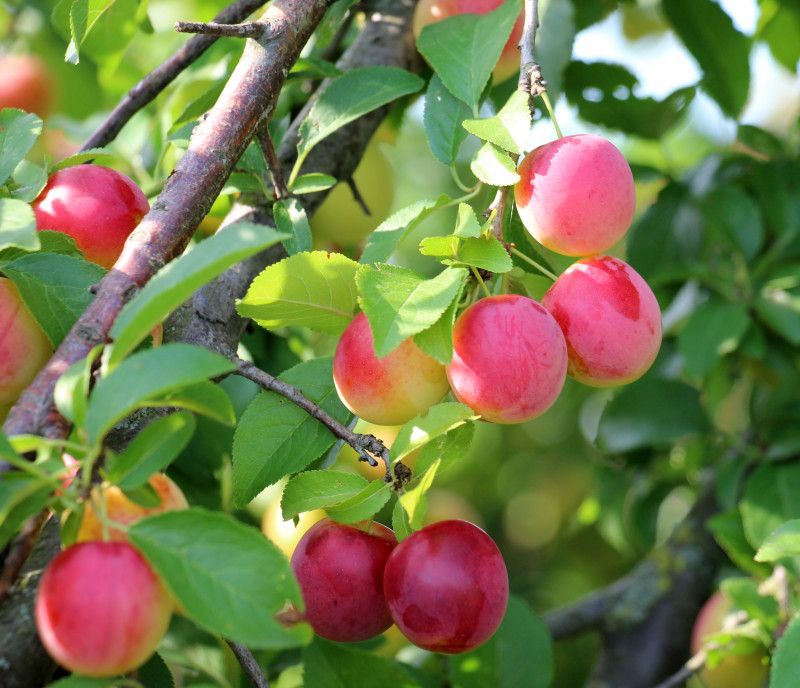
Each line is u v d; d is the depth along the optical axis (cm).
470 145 95
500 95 83
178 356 60
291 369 70
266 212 74
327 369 70
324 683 74
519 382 65
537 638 79
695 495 108
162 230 65
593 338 67
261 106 68
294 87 82
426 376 67
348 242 85
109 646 60
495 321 66
